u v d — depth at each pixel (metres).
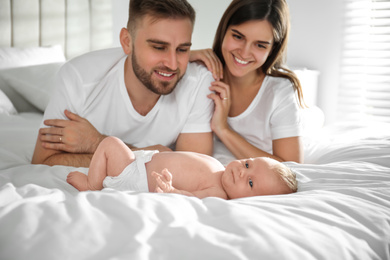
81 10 3.04
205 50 1.66
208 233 0.72
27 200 0.76
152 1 1.28
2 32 2.68
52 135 1.43
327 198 0.93
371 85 3.39
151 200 0.83
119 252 0.65
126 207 0.77
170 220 0.76
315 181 1.17
